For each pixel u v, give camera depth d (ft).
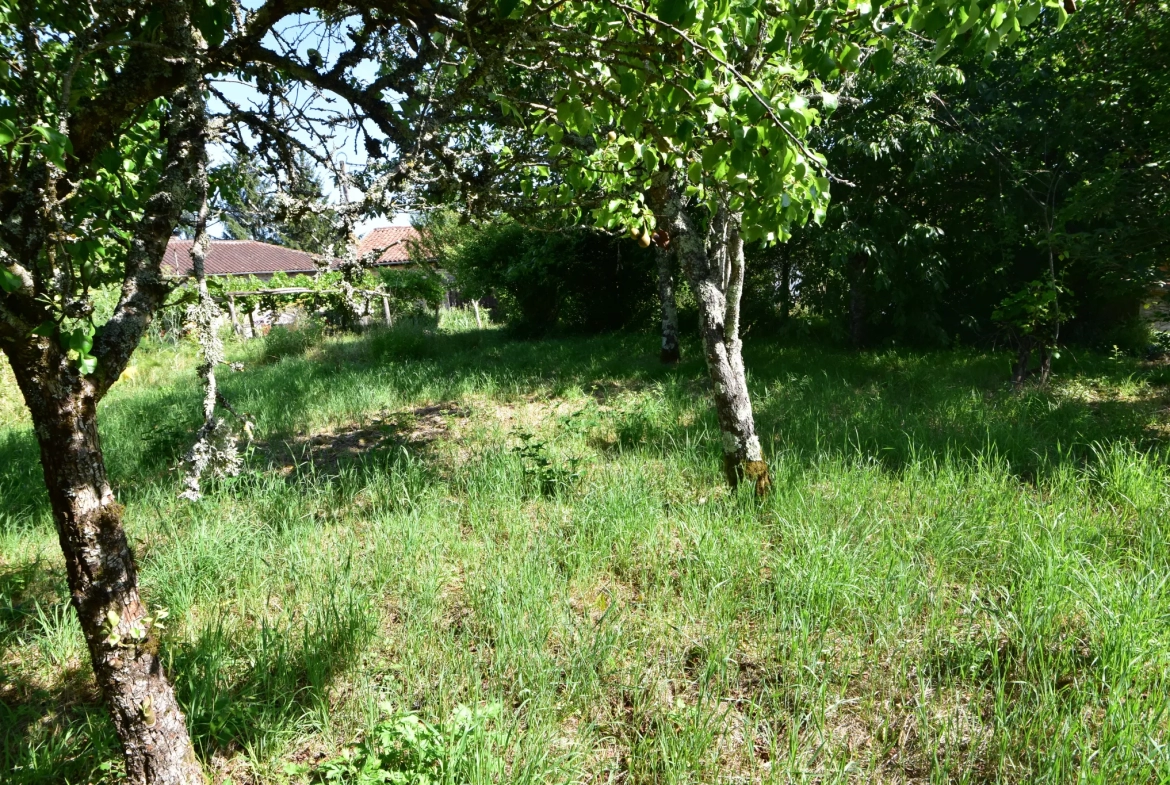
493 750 9.02
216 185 11.01
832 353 38.11
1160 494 14.98
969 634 10.84
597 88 7.76
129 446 25.25
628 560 14.07
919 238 33.81
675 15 6.32
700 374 34.88
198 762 9.29
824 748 9.23
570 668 10.78
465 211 12.55
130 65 7.43
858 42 8.81
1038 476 17.33
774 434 22.59
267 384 36.73
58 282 7.01
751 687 10.52
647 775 8.98
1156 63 22.72
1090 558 12.77
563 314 59.57
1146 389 27.73
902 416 23.76
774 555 13.66
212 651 11.26
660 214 16.85
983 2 6.15
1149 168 24.49
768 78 7.72
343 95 9.66
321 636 11.66
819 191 7.16
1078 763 8.59
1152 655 9.82
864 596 11.92
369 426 28.37
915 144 32.17
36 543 16.61
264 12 8.43
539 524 16.15
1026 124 31.71
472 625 12.36
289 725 10.00
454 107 8.94
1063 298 36.22
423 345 48.24
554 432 24.73
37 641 12.35
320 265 9.32
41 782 9.25
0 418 33.60
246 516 17.21
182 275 8.63
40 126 5.79
